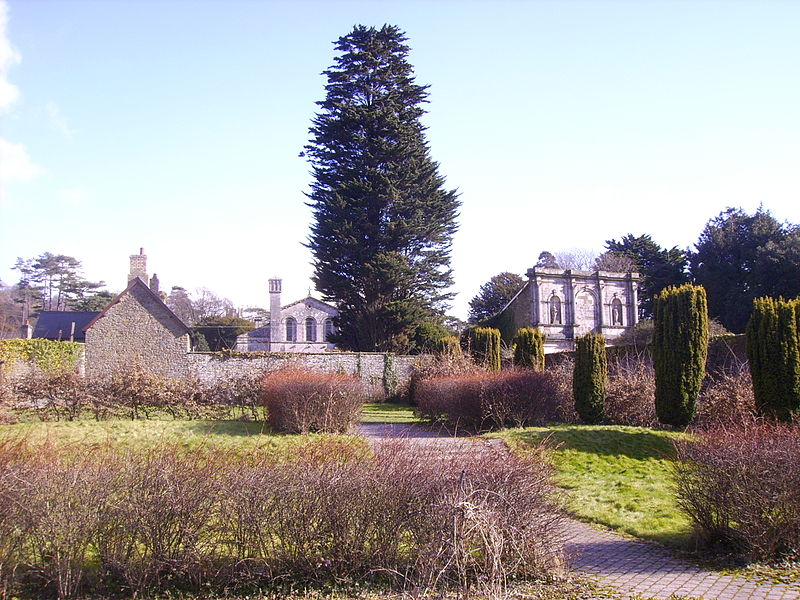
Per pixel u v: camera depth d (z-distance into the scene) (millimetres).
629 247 64438
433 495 6133
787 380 13219
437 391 18859
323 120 39750
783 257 40844
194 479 6324
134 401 17562
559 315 46062
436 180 40281
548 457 8547
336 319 40375
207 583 6117
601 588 6246
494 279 66688
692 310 15773
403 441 8039
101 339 32156
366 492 6355
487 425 17406
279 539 6293
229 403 17781
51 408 17188
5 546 5941
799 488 6980
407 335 38906
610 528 8734
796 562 6969
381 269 36969
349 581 6141
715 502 7352
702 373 15797
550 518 6598
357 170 38875
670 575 6684
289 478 6430
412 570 5859
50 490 6074
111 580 6223
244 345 60562
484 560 5469
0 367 22125
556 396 17859
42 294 71188
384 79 40438
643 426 17109
